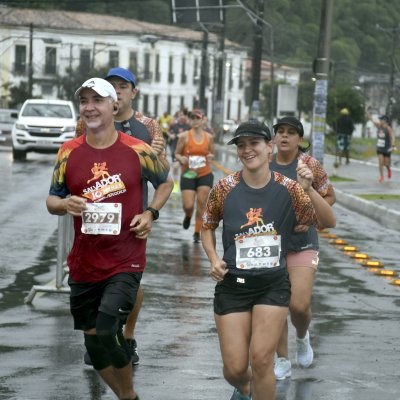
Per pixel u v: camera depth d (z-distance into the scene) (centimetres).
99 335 1149
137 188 1184
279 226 1154
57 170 1187
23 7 16000
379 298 2033
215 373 1395
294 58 15200
